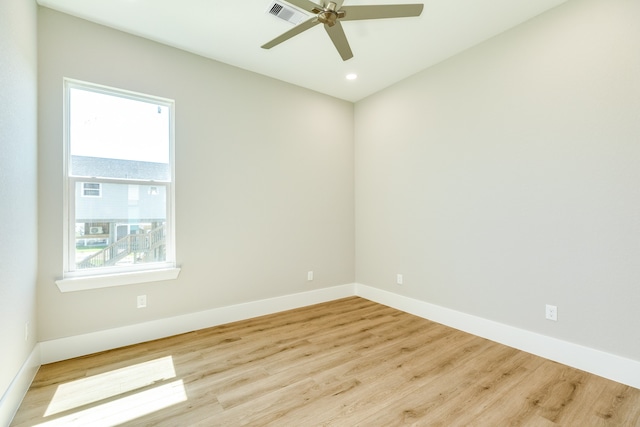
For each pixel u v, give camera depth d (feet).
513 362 7.54
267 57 9.98
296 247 12.07
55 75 7.63
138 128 9.02
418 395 6.18
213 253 10.09
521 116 8.21
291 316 11.05
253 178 10.96
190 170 9.64
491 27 8.39
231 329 9.78
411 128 11.32
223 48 9.44
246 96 10.80
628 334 6.50
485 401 5.98
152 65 8.98
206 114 9.95
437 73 10.37
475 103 9.27
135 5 7.47
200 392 6.31
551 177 7.64
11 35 5.56
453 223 9.91
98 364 7.46
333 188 13.17
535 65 7.91
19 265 5.98
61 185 7.72
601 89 6.82
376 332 9.54
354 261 13.78
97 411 5.70
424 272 10.87
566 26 7.35
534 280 7.97
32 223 6.89
